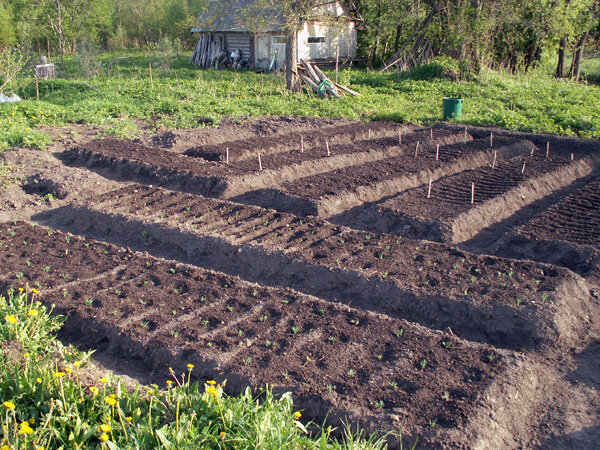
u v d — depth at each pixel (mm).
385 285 6383
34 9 34875
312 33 29609
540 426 4516
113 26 42375
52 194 9695
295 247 7336
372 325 5574
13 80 19203
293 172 11086
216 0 31375
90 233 8375
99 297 6043
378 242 7504
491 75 24109
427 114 18344
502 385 4656
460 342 5293
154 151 12070
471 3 24781
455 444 4012
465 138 14633
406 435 4105
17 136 12539
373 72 27375
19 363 4441
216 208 8836
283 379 4727
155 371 5102
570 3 25281
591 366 5328
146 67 29375
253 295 6168
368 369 4891
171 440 3705
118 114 16359
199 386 4852
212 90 20281
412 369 4875
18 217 8844
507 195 9508
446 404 4402
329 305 5930
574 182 11234
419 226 8266
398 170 11039
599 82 31906
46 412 3996
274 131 14805
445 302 6043
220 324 5586
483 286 6301
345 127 15453
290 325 5586
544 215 8781
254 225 8180
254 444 3725
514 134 14859
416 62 27938
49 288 6234
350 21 30688
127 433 3814
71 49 37938
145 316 5730
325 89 21062
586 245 7457
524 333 5609
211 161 11703
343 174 10703
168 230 7848
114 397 4059
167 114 16844
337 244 7438
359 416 4305
